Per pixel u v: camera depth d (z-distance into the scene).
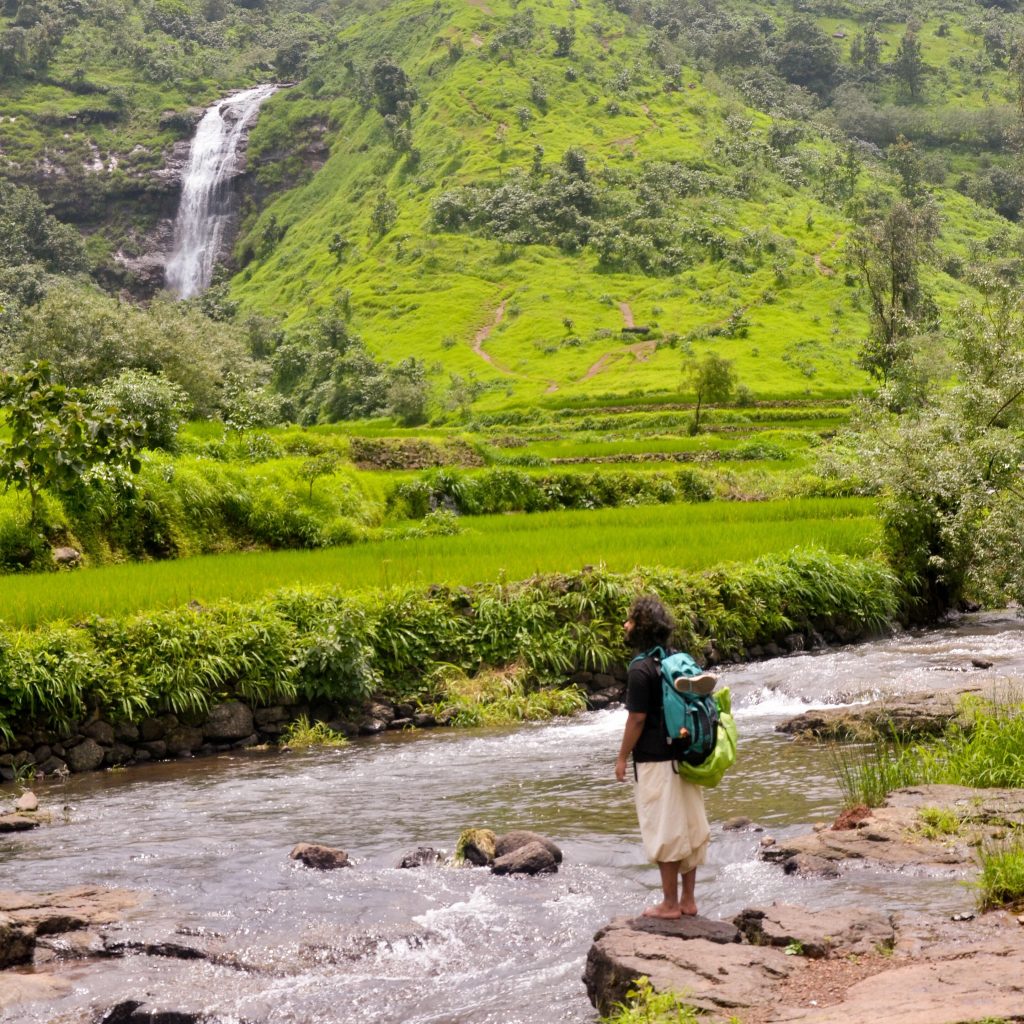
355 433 61.34
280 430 51.38
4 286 173.75
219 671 15.96
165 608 16.86
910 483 24.19
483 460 46.19
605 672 18.83
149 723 15.38
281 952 7.08
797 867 7.91
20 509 24.86
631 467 48.09
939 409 24.06
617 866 8.87
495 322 157.12
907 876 7.66
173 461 29.78
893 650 20.50
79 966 6.98
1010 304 23.41
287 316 179.75
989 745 10.43
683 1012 5.16
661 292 157.50
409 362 139.75
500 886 8.35
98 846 10.07
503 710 17.12
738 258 161.50
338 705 16.78
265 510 29.88
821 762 12.42
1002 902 6.75
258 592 18.19
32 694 14.48
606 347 141.62
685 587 20.64
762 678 18.11
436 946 7.23
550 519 32.12
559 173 185.88
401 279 173.62
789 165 195.00
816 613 22.66
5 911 7.68
